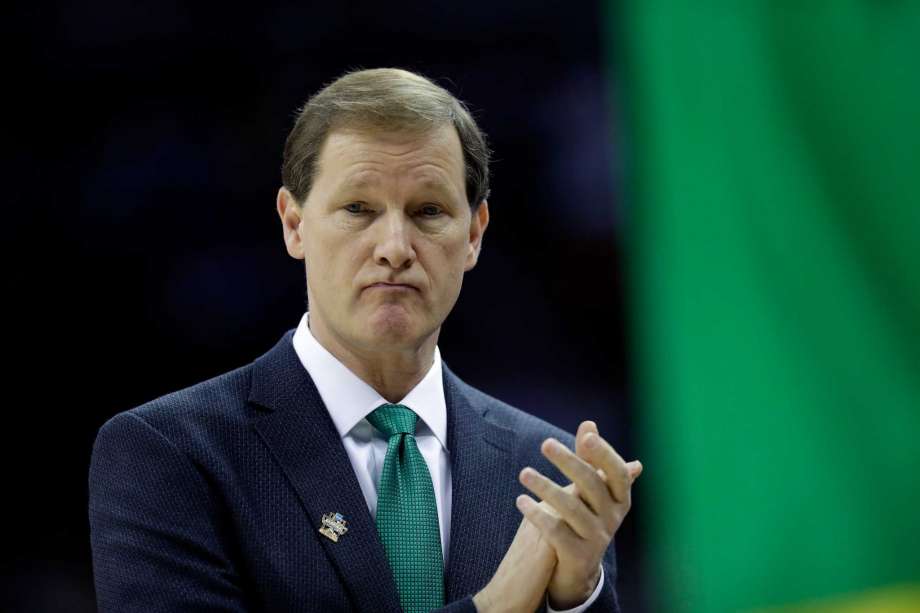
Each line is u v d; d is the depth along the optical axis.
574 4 24.75
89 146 24.70
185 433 8.36
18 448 23.73
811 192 10.51
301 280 24.30
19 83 24.64
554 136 24.64
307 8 25.00
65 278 24.17
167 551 7.99
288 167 8.81
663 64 10.73
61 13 24.78
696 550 10.75
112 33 24.91
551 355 24.08
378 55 24.94
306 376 8.76
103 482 8.36
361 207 8.38
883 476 10.39
